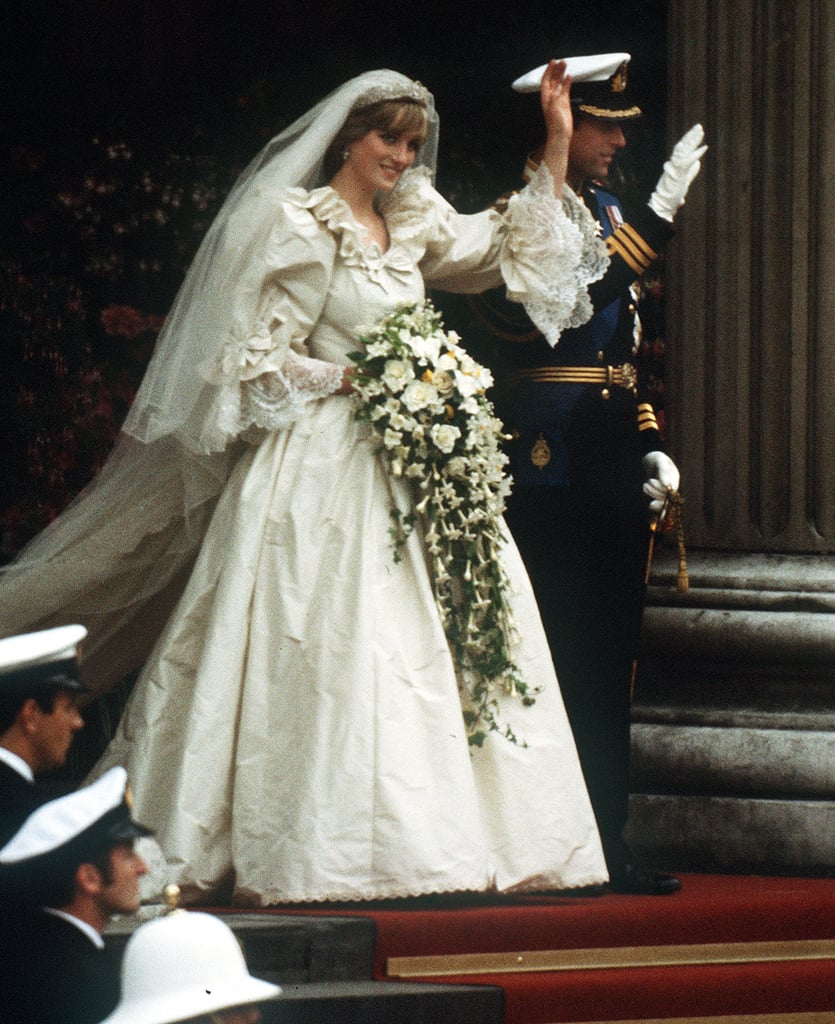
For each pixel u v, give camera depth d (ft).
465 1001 59.88
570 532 75.97
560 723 69.82
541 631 70.49
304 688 65.82
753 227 94.38
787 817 85.81
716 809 86.79
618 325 77.10
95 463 106.32
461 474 68.59
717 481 94.48
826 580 91.81
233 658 66.54
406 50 123.03
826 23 93.40
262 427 68.33
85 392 106.73
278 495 68.03
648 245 74.74
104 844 40.88
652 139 120.37
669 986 64.80
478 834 65.10
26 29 115.14
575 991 62.80
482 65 122.93
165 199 111.75
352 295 69.10
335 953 60.54
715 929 69.62
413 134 70.38
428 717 65.82
